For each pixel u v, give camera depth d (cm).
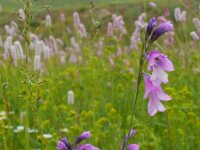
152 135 115
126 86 160
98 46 213
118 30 189
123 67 181
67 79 196
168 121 120
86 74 180
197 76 171
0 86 110
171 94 131
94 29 101
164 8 166
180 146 120
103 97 153
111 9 481
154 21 58
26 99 84
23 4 76
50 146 110
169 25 58
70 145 55
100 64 190
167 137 121
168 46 193
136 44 184
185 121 125
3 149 111
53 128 122
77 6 507
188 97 136
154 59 58
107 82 171
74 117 126
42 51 175
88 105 154
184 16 174
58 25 314
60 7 493
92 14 100
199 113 135
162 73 57
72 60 213
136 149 60
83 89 168
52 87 171
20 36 181
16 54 137
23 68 79
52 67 201
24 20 77
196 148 121
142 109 137
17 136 121
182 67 185
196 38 171
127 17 419
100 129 123
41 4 76
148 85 58
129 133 59
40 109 140
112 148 104
